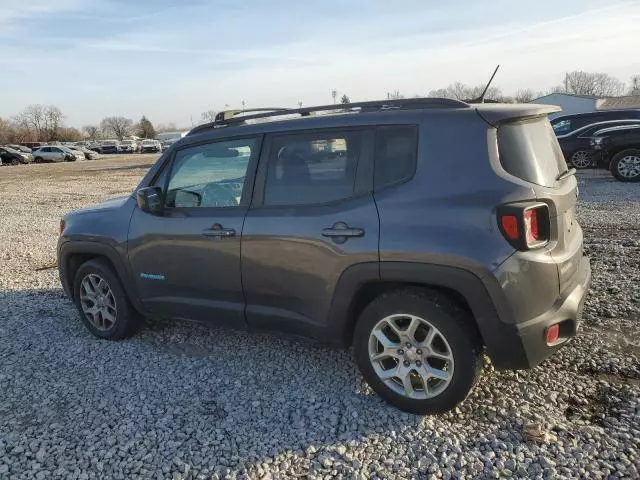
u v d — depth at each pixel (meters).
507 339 2.89
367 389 3.56
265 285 3.61
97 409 3.51
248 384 3.73
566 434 2.92
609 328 4.20
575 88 97.12
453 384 3.05
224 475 2.80
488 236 2.87
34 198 17.36
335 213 3.28
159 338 4.64
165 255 4.07
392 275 3.10
